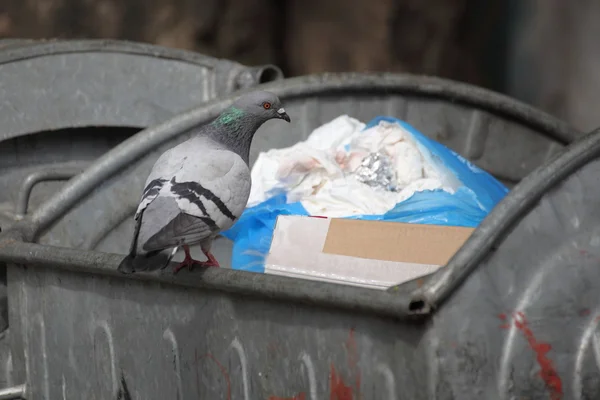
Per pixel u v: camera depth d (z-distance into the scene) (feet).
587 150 17.30
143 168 27.58
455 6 73.15
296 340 18.17
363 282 19.75
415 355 16.35
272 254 21.40
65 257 21.76
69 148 31.73
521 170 33.19
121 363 21.53
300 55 70.85
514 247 16.72
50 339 23.08
